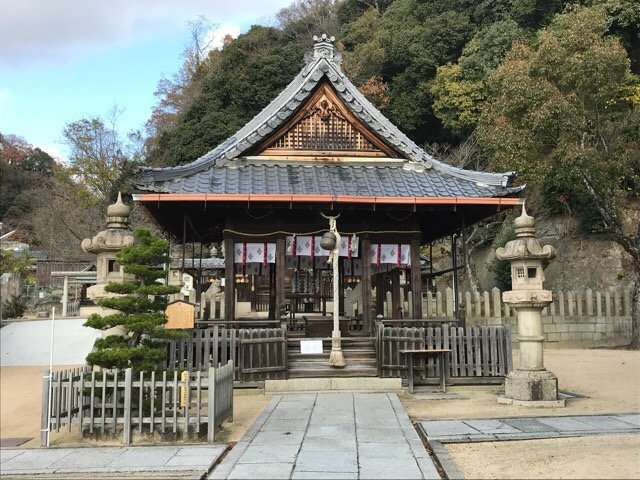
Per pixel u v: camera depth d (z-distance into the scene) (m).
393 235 13.37
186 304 11.01
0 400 10.45
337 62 14.62
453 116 31.22
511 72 17.92
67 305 32.31
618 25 25.36
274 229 13.12
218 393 7.94
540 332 10.20
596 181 17.36
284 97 14.94
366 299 13.16
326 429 7.76
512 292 10.16
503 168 19.25
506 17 31.44
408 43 34.91
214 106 36.50
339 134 14.24
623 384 11.98
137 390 8.02
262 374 11.34
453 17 34.84
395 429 7.71
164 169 12.41
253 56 38.56
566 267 24.27
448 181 13.62
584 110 16.97
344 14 45.59
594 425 7.89
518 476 5.54
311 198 11.82
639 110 20.75
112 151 41.53
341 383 11.34
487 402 10.19
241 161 13.78
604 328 20.44
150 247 8.32
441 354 11.54
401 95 34.59
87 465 6.44
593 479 5.36
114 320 7.96
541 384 9.77
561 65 16.73
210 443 7.44
